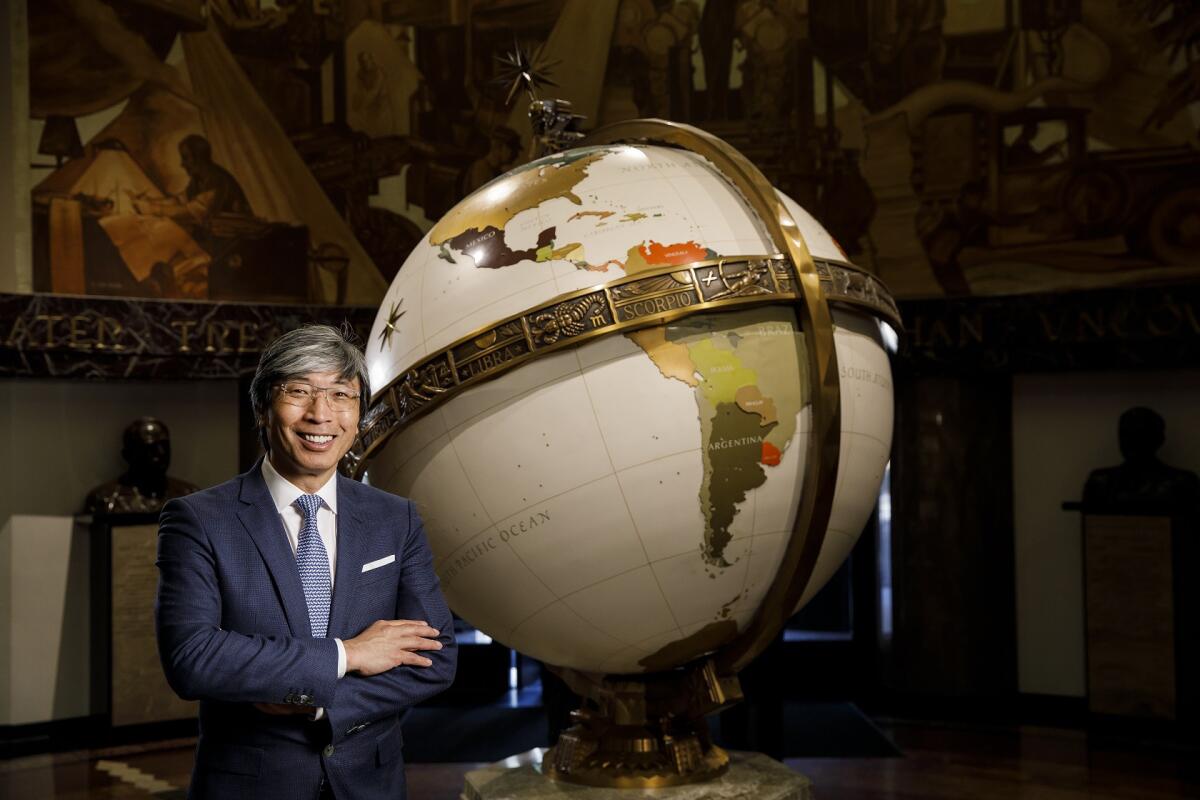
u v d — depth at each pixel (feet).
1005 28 22.20
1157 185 21.20
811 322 8.72
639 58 24.21
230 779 7.25
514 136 24.76
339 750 7.41
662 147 10.31
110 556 21.31
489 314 9.00
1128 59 21.42
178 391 23.81
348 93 24.77
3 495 22.17
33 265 22.38
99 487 22.06
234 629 7.34
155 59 23.45
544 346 8.55
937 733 20.88
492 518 9.05
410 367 9.07
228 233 23.95
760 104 23.65
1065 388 22.38
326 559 7.76
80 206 22.77
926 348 22.06
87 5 22.89
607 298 8.52
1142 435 20.33
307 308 24.04
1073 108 21.76
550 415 8.70
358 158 24.80
